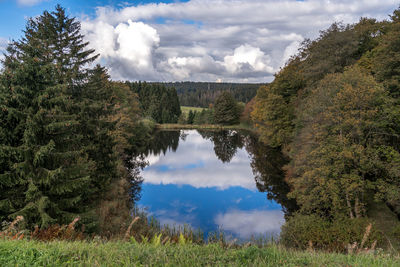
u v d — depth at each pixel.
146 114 106.50
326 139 17.22
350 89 16.19
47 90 11.36
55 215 11.24
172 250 5.40
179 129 99.00
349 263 4.84
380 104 16.77
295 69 42.75
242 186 27.09
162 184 27.86
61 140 12.02
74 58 22.61
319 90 22.59
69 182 11.62
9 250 4.63
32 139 10.66
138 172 33.09
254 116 50.19
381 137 17.28
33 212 10.19
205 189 26.11
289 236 13.31
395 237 12.91
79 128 17.83
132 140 47.59
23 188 10.99
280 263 4.85
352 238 12.23
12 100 10.68
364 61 26.86
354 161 15.74
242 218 18.48
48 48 20.73
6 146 10.05
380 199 15.59
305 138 22.92
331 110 17.64
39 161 10.79
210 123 111.19
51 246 5.39
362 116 15.93
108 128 20.91
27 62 11.31
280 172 31.23
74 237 8.28
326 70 30.41
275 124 39.81
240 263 4.73
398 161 15.16
